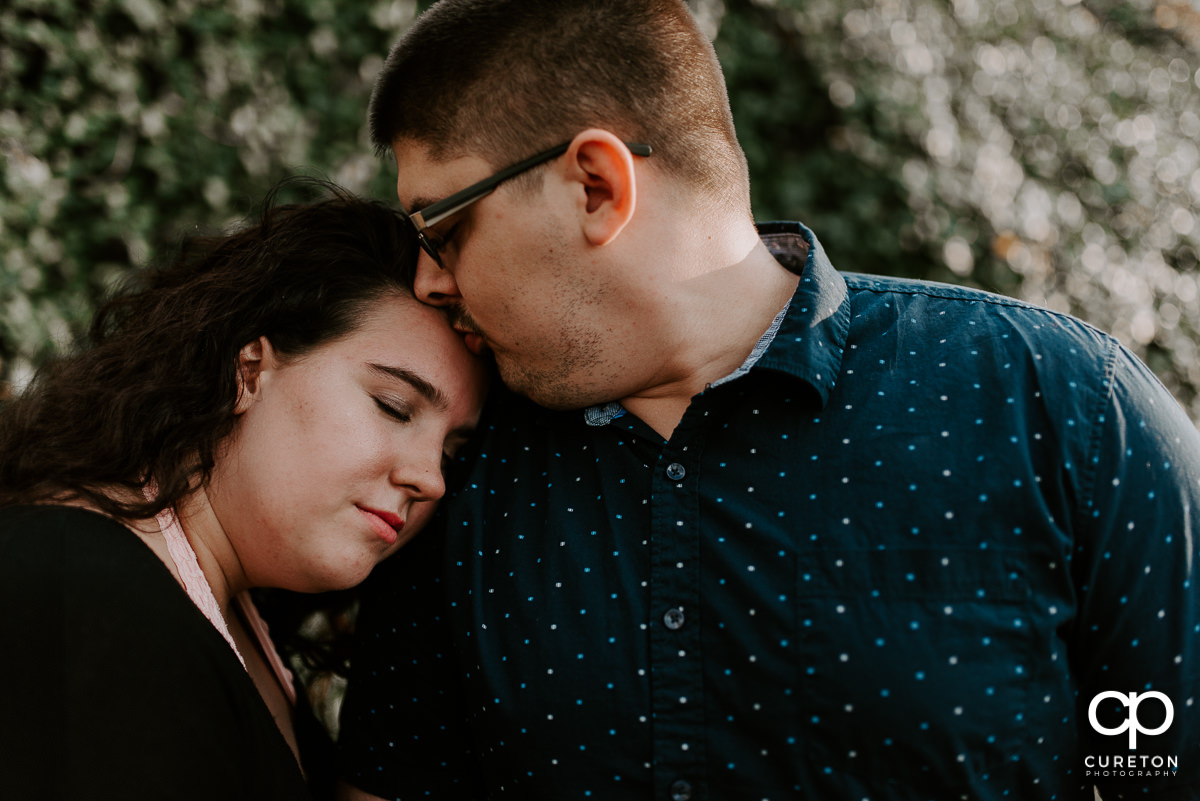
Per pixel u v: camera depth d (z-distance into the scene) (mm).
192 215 3238
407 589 1357
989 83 3963
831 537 1120
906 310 1245
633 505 1201
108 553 1147
